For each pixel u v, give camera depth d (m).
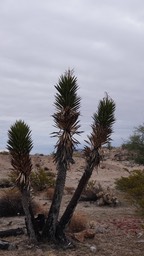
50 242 8.64
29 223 8.62
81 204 15.11
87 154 8.58
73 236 9.29
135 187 13.41
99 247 8.85
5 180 19.48
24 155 8.15
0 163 28.91
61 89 8.27
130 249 8.80
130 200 12.95
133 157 38.16
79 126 8.28
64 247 8.55
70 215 8.77
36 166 31.44
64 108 8.24
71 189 18.84
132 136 37.53
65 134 8.17
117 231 10.46
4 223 11.21
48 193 16.48
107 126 8.57
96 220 11.83
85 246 8.84
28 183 8.36
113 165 33.22
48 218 8.71
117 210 13.73
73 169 29.56
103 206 14.65
